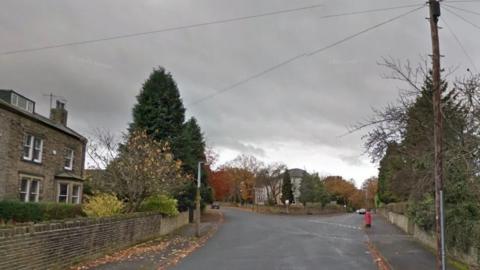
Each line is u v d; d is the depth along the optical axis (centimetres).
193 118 5369
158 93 3916
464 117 1574
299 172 12006
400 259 1784
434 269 1538
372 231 3416
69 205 2509
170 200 2888
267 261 1705
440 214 1224
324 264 1655
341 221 4947
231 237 2756
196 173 4209
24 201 2355
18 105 2686
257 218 5297
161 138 3838
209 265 1586
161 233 2720
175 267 1531
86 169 3222
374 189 10894
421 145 2012
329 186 10544
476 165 1454
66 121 3512
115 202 2286
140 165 2470
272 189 9225
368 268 1580
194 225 3681
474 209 1666
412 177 2314
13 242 1089
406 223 3391
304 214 7612
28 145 2645
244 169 9725
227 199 10425
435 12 1319
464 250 1659
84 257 1539
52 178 2916
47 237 1265
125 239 2012
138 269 1402
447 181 1744
